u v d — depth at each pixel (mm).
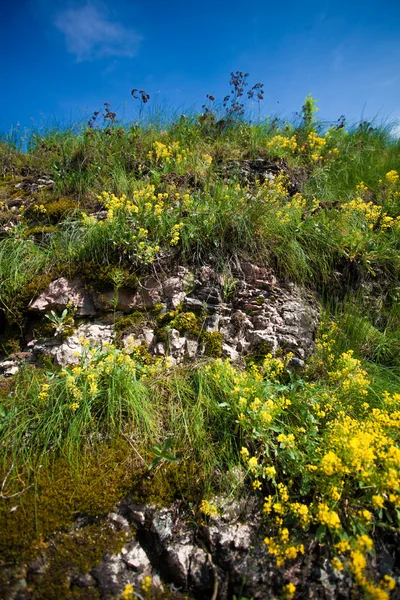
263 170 4551
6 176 4293
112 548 1811
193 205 3465
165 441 2061
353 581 1749
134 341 2863
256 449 2166
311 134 5324
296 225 3617
